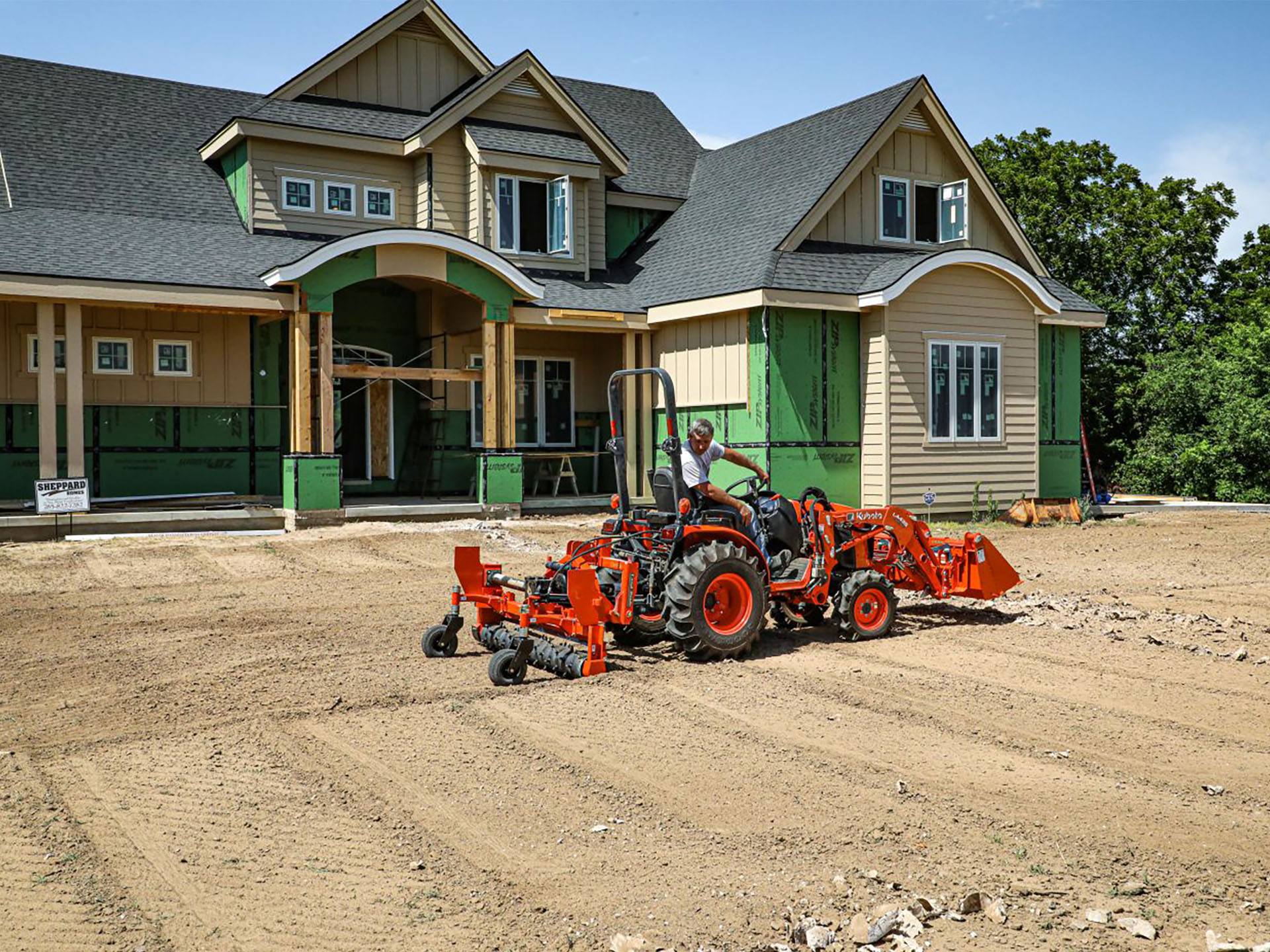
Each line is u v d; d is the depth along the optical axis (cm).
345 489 2112
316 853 516
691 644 877
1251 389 2570
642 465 2067
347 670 870
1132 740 681
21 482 1769
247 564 1434
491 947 430
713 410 1941
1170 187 3172
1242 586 1285
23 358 1764
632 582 866
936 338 1938
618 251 2322
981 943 430
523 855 513
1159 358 2797
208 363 1902
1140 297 3127
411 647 959
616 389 957
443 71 2188
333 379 1806
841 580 995
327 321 1738
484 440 1898
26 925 447
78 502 1611
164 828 546
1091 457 2875
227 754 658
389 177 2078
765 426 1830
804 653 923
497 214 2055
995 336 2009
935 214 2161
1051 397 2181
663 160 2475
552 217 2106
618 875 491
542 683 825
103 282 1603
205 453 1905
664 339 2053
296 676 849
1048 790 593
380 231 1739
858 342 1923
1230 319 3166
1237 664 879
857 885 481
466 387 2117
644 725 712
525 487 2173
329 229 2022
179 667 880
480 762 641
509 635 898
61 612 1126
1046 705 757
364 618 1095
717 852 515
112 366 1825
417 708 755
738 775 616
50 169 1912
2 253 1599
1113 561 1502
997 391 2019
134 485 1847
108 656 920
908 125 2097
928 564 1059
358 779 614
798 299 1811
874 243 2075
